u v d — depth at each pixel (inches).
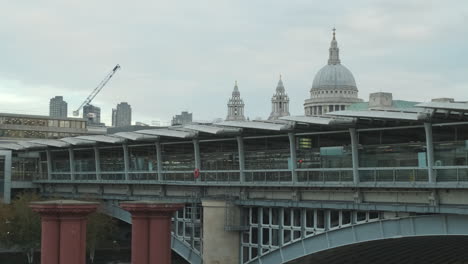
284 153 2534.5
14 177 4210.1
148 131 2989.7
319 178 2246.6
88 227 3440.0
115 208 3511.3
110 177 3540.8
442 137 1969.7
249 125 2400.3
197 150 2810.0
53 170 4202.8
